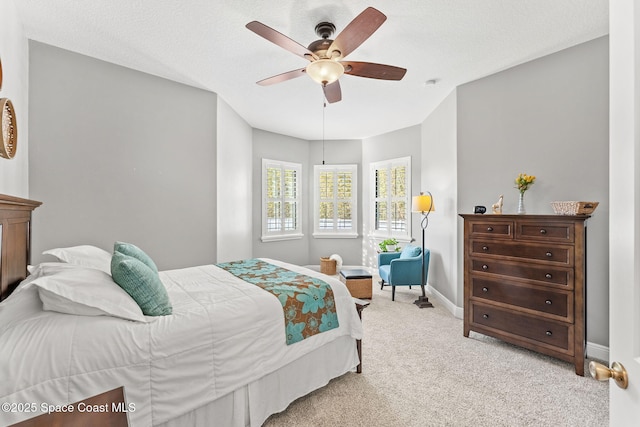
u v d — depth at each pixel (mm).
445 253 3838
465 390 2004
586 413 1778
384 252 4891
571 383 2084
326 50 2045
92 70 2738
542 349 2350
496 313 2631
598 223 2471
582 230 2170
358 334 2150
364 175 5824
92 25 2275
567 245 2234
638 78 589
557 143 2691
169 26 2285
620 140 632
